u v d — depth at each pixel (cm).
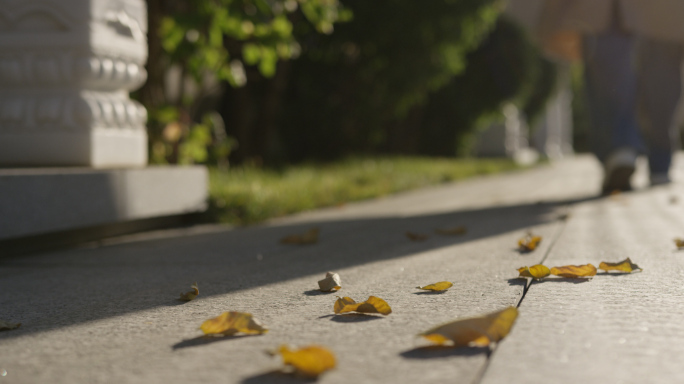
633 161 708
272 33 619
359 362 151
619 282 241
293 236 388
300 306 216
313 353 137
